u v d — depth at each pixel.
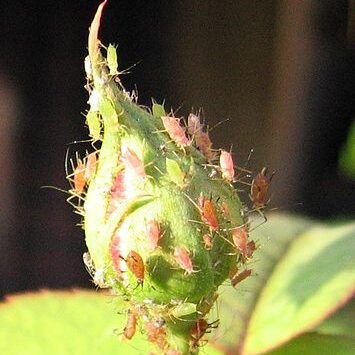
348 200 0.24
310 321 0.11
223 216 0.09
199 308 0.09
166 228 0.08
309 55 0.23
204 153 0.09
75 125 0.24
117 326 0.12
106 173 0.08
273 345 0.11
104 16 0.23
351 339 0.11
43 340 0.12
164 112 0.09
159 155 0.08
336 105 0.23
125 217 0.08
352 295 0.11
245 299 0.12
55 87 0.23
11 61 0.23
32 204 0.24
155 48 0.23
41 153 0.24
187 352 0.09
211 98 0.24
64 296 0.12
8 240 0.24
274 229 0.13
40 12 0.23
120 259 0.08
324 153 0.24
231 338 0.11
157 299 0.09
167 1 0.23
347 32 0.22
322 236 0.13
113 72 0.08
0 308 0.12
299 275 0.12
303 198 0.24
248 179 0.10
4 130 0.23
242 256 0.09
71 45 0.23
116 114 0.08
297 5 0.22
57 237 0.24
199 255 0.08
